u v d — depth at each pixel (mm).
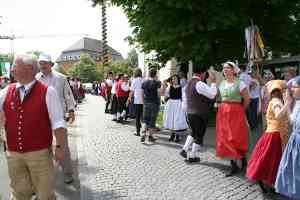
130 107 14141
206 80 7758
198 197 5398
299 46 13094
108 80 18406
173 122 9586
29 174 4066
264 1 12242
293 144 4723
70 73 85562
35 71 3838
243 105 6418
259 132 9852
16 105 3811
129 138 10375
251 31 10320
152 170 6867
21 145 3836
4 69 21344
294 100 4996
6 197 5695
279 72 12594
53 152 4312
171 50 12625
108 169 7016
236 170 6480
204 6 11078
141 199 5348
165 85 9891
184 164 7250
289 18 12875
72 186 6141
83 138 10602
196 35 11758
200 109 7191
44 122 3865
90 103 29672
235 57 12672
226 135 6367
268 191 5512
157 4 11602
